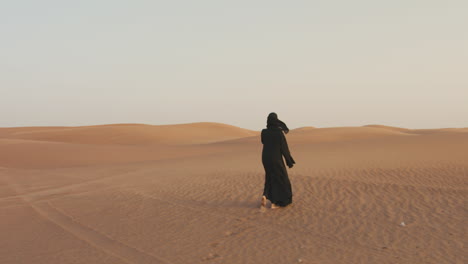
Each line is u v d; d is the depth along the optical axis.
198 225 6.96
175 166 19.45
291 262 4.96
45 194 11.31
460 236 5.80
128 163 24.61
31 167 24.16
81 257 5.38
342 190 9.67
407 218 6.91
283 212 7.73
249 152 27.94
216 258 5.20
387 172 12.73
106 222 7.41
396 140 28.28
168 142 73.25
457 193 8.66
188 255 5.35
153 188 11.59
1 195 11.41
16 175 17.61
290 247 5.57
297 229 6.50
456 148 20.09
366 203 8.17
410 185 9.82
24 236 6.55
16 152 31.83
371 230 6.29
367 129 62.38
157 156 31.47
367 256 5.10
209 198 9.60
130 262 5.14
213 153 30.38
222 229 6.65
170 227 6.89
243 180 12.35
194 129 97.12
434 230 6.14
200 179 13.07
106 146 38.59
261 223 6.96
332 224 6.73
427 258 4.96
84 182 14.05
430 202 7.96
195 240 6.05
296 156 21.08
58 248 5.82
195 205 8.77
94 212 8.37
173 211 8.21
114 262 5.15
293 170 14.30
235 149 36.50
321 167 14.99
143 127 86.00
